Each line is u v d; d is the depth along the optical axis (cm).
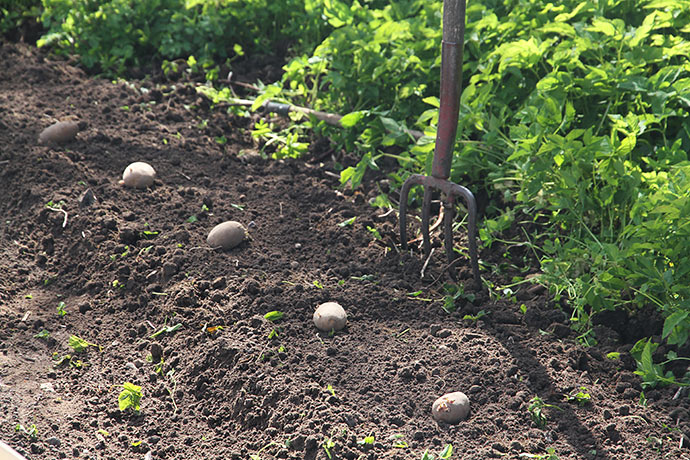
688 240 569
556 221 675
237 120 900
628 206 648
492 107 773
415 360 572
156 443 534
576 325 606
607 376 569
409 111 815
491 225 683
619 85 686
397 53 812
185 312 628
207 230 713
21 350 604
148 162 803
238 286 646
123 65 990
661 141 714
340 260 686
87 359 604
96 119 867
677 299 582
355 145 835
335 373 563
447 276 668
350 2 1005
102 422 544
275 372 561
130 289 664
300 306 625
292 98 927
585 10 788
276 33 1059
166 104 903
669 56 716
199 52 1016
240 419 548
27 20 1109
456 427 521
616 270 588
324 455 500
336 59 846
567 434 518
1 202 763
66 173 774
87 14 1024
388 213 736
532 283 657
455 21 586
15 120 851
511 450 504
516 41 760
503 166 720
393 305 631
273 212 746
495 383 554
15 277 683
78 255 700
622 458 499
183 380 582
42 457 499
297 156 833
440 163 634
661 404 541
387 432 518
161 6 1037
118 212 731
